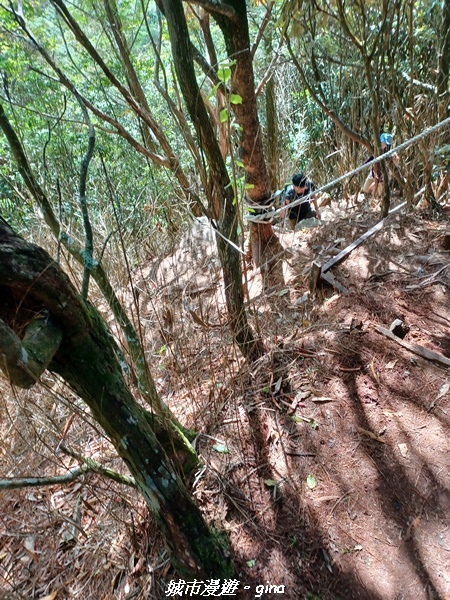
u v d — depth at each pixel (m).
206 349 2.22
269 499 1.68
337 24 3.12
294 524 1.61
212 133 1.70
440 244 2.70
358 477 1.72
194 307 2.50
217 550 1.47
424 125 2.97
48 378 2.01
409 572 1.46
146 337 2.35
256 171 2.52
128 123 3.66
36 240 2.58
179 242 2.94
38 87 3.04
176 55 1.50
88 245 1.15
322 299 2.54
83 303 1.03
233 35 1.98
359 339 2.22
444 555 1.49
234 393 2.04
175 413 2.04
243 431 1.91
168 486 1.29
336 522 1.60
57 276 0.93
